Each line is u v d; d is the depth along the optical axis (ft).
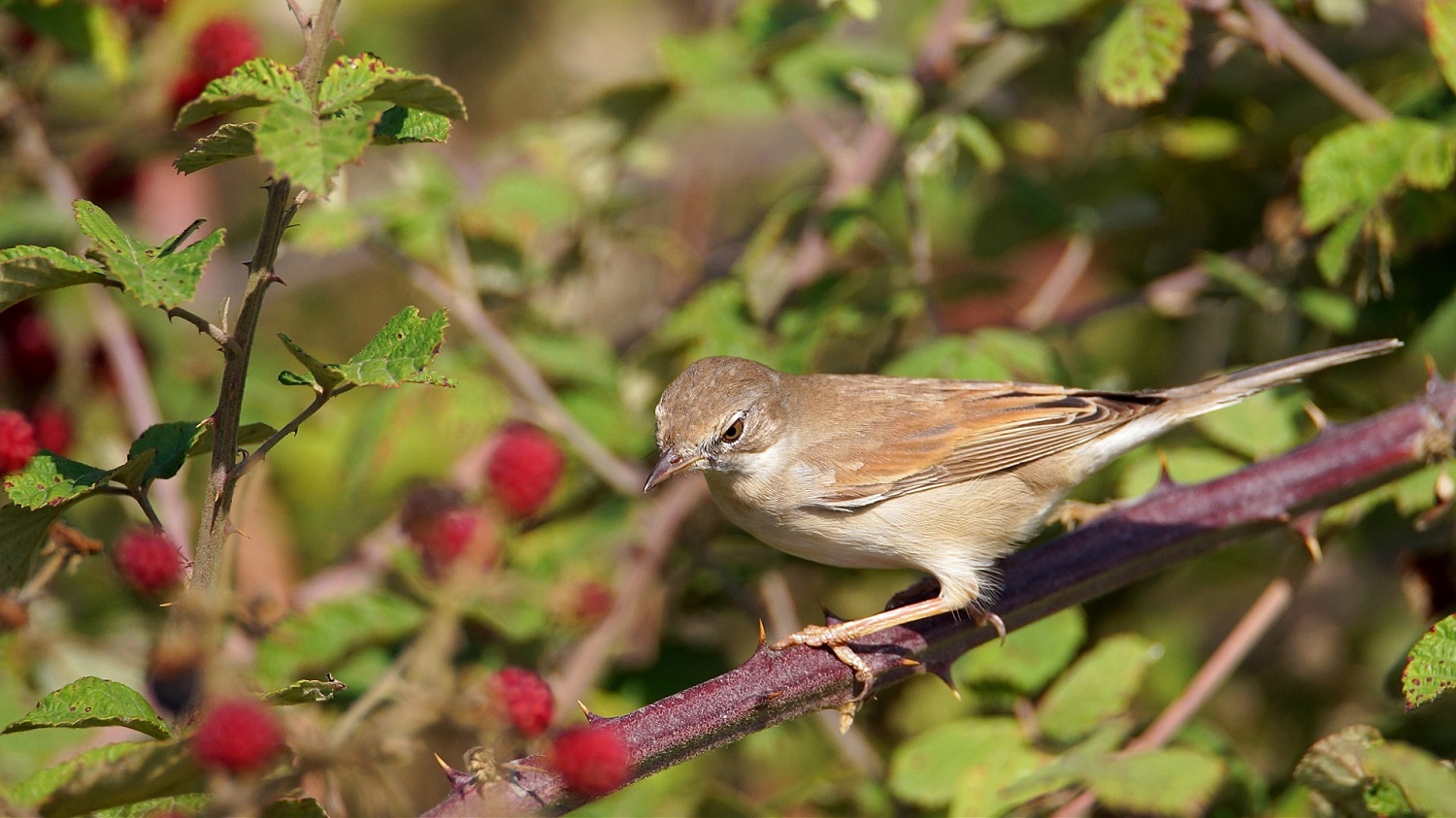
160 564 19.29
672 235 44.98
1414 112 34.86
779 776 40.06
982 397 32.53
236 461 20.47
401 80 17.90
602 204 41.75
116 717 18.74
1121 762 26.78
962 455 31.45
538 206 38.83
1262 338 39.91
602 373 38.50
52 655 26.63
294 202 18.08
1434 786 23.59
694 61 40.32
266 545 39.75
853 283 37.47
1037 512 32.45
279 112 16.76
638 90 40.63
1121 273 45.16
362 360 18.45
